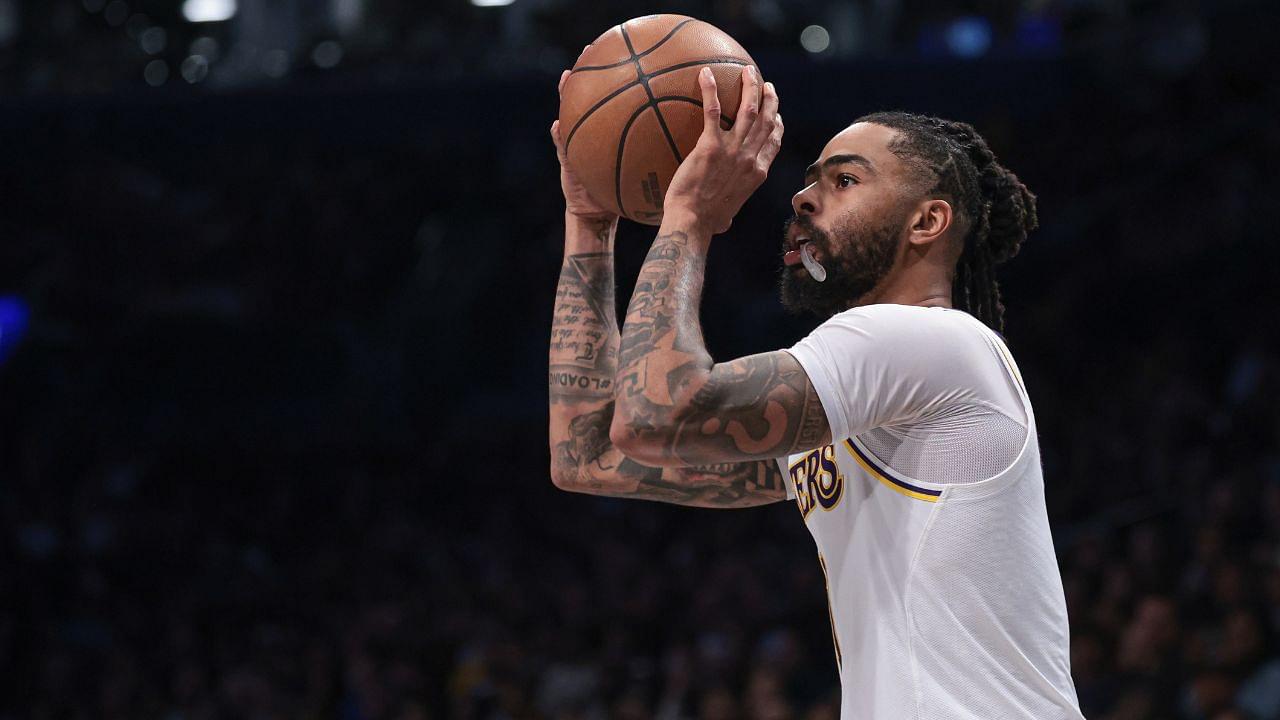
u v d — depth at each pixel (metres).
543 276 14.92
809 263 2.09
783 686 7.36
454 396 14.32
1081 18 13.10
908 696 1.85
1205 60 12.12
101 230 15.45
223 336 14.46
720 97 2.11
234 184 16.02
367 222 15.73
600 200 2.28
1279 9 11.61
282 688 9.41
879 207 2.05
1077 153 13.71
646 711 7.63
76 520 12.75
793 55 12.29
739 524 10.51
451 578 10.67
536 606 9.74
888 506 1.93
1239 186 12.09
